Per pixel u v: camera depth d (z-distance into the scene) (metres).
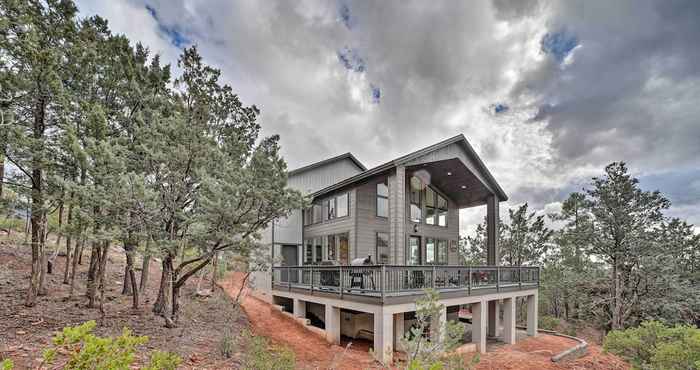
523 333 13.65
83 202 5.96
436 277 9.47
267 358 5.70
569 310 23.52
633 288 18.34
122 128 8.02
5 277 8.74
